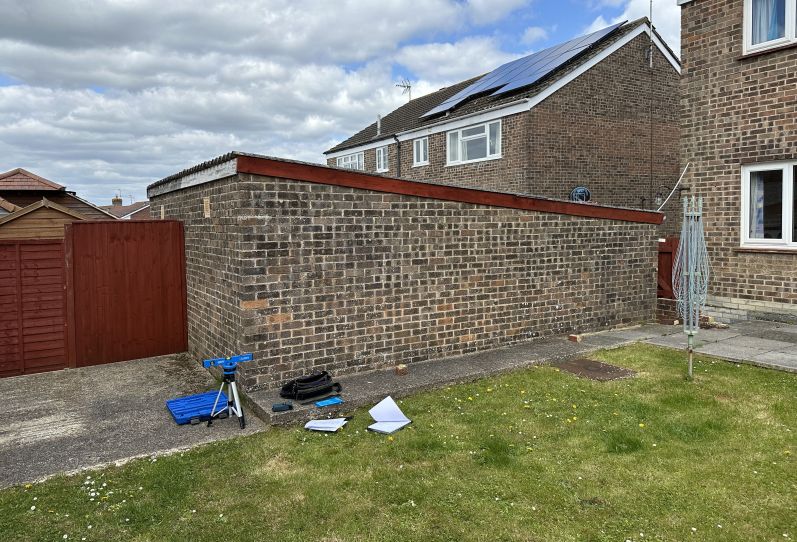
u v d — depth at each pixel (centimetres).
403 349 725
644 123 1698
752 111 945
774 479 418
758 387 626
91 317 805
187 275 863
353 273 680
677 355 771
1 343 750
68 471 452
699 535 350
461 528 362
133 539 355
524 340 841
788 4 890
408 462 461
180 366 787
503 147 1602
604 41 1661
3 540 354
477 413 570
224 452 486
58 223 955
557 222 865
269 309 624
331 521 373
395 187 703
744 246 973
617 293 946
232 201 626
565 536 352
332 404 575
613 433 509
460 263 769
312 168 639
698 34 1017
